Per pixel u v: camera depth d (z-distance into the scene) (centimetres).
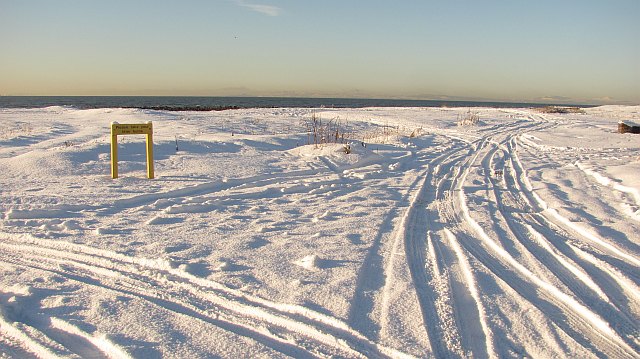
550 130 2689
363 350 406
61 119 2727
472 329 451
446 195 1048
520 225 805
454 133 2525
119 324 440
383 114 3700
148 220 783
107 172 1187
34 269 575
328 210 879
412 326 444
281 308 474
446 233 752
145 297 502
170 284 533
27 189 982
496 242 698
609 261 629
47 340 413
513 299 512
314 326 439
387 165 1465
